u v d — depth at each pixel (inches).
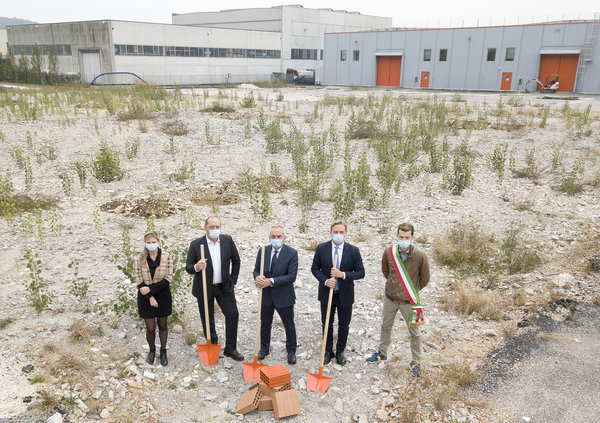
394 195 500.7
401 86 2090.3
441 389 208.7
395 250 213.3
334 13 2891.2
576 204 456.1
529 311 276.1
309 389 207.2
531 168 564.4
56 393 191.9
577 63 1704.0
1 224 385.1
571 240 371.6
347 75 2249.0
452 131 786.8
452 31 1907.0
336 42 2244.1
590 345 242.8
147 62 2015.3
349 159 550.6
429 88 2014.0
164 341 220.5
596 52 1654.8
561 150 651.5
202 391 206.5
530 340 248.1
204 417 191.0
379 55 2118.6
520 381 215.8
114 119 842.8
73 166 557.9
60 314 256.1
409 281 211.6
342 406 199.3
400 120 849.5
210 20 2982.3
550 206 454.0
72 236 366.3
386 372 221.9
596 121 842.8
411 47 2026.3
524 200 472.7
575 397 204.8
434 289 308.7
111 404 192.9
